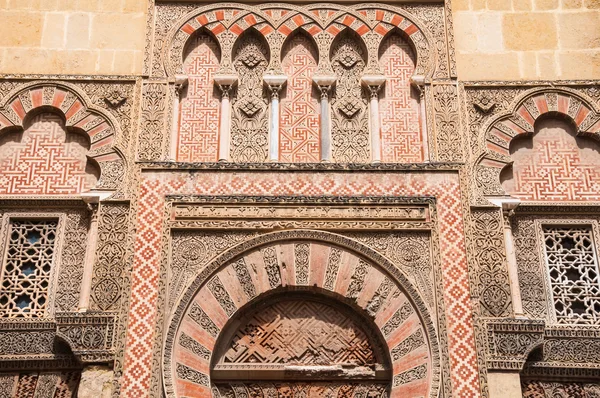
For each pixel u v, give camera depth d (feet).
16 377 23.36
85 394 22.45
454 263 24.22
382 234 24.71
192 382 22.67
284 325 23.99
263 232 24.61
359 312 24.02
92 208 25.18
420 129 26.81
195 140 26.61
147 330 23.15
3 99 26.73
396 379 22.88
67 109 26.71
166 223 24.59
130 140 26.16
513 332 23.30
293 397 23.22
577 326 23.93
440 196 25.25
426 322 23.36
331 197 24.99
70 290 24.49
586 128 26.63
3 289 24.49
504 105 26.94
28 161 26.17
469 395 22.50
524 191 26.02
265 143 26.63
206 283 23.90
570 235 25.55
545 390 23.35
